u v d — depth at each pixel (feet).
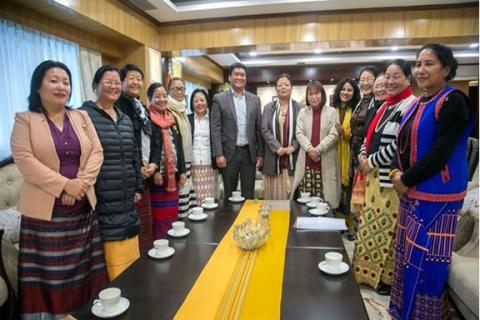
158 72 13.56
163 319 3.01
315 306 3.17
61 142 4.89
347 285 3.57
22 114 4.74
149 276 3.84
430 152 4.39
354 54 20.99
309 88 9.18
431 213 4.52
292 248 4.65
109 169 5.52
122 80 6.90
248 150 9.46
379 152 6.15
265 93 24.09
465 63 21.22
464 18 11.51
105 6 10.11
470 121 4.34
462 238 6.60
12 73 8.27
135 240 5.99
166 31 13.60
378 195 6.48
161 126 7.53
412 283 4.75
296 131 9.37
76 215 5.03
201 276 3.83
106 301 3.05
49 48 9.29
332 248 4.62
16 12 8.35
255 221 5.40
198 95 9.32
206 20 13.21
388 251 6.41
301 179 9.47
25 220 4.87
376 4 11.62
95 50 11.25
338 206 9.57
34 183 4.69
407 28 11.87
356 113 8.90
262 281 3.69
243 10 12.29
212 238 5.10
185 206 8.72
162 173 7.65
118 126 5.74
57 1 8.25
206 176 9.39
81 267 5.14
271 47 13.26
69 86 4.95
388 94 6.31
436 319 4.63
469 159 10.73
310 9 12.17
